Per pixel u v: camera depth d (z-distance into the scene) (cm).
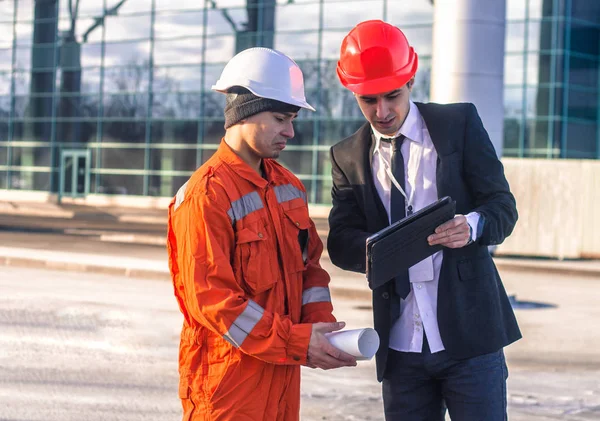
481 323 348
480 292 350
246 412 311
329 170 3547
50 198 4125
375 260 310
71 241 2394
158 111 3941
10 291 1338
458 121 353
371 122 354
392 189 358
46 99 4188
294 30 3625
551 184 2144
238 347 302
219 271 300
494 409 351
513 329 364
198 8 3847
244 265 310
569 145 3422
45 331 1000
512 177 2166
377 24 349
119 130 4025
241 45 3756
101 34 4062
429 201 355
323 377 800
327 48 3559
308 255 339
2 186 4284
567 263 2008
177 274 325
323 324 307
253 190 316
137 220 3384
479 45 1600
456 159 351
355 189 366
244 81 311
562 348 973
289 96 311
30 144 4225
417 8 3406
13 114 4262
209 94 3834
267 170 324
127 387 746
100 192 4069
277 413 322
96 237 2523
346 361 305
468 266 349
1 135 4288
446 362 351
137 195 3991
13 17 4247
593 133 3503
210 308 298
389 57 341
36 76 4209
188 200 307
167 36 3916
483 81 1606
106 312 1150
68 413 662
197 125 3862
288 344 302
